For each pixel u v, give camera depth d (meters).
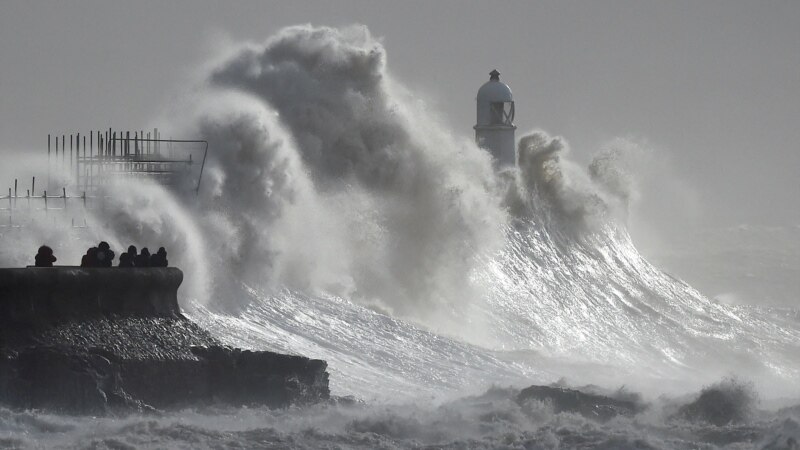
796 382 134.12
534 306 155.25
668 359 144.88
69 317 75.25
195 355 78.81
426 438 71.56
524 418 76.19
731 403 79.69
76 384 73.25
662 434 73.56
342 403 82.81
